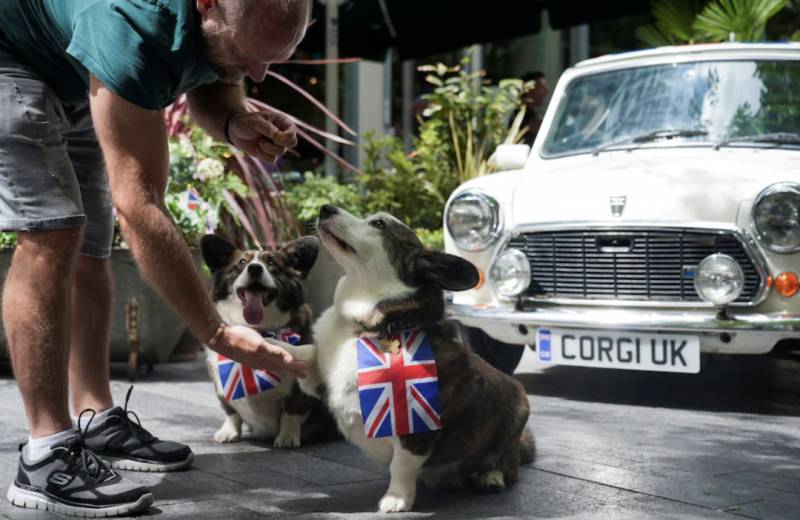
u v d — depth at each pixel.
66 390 3.32
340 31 11.38
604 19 10.30
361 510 3.36
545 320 5.52
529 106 10.56
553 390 6.07
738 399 5.80
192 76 3.13
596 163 6.00
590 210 5.50
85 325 3.85
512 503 3.49
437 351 3.37
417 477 3.62
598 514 3.37
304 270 4.51
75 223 3.27
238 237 7.18
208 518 3.21
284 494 3.55
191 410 5.14
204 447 4.31
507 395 3.63
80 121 3.69
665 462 4.19
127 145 3.02
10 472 3.71
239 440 4.45
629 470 4.03
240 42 2.97
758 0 9.66
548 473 3.97
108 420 3.88
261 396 4.26
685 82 6.45
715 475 3.97
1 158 3.18
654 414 5.32
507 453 3.72
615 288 5.45
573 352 5.50
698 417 5.25
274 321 4.33
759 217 5.14
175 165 6.55
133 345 6.03
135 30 2.95
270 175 7.50
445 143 9.79
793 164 5.47
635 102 6.53
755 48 6.47
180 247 3.04
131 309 6.00
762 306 5.18
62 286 3.27
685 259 5.32
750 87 6.29
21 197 3.20
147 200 3.02
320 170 11.02
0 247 5.86
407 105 13.85
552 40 14.92
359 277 3.39
